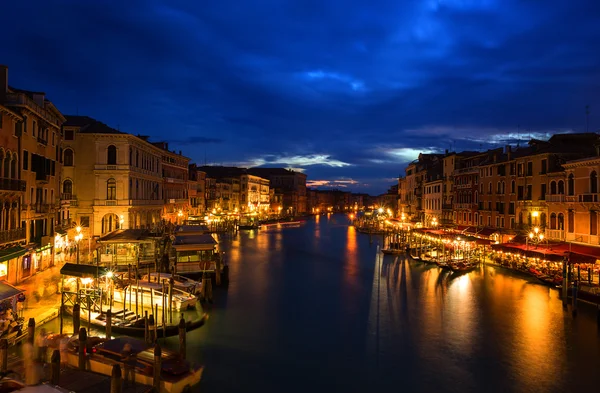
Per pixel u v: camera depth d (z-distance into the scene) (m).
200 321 23.44
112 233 37.44
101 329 20.72
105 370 15.35
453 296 30.25
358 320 25.05
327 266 44.44
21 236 26.33
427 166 75.00
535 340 21.39
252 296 30.55
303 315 26.03
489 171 49.47
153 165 55.53
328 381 17.44
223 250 56.09
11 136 25.83
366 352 20.30
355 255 53.47
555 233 36.09
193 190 80.56
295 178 162.25
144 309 25.36
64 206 38.34
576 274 31.28
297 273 40.12
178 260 37.59
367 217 135.25
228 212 97.31
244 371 18.19
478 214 52.09
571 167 34.28
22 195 27.31
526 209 41.47
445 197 63.06
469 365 18.84
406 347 20.89
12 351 17.38
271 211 134.00
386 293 31.66
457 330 23.08
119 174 43.81
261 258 49.59
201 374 17.38
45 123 31.47
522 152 45.00
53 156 34.12
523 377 17.69
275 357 19.69
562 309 26.34
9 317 18.34
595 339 21.39
